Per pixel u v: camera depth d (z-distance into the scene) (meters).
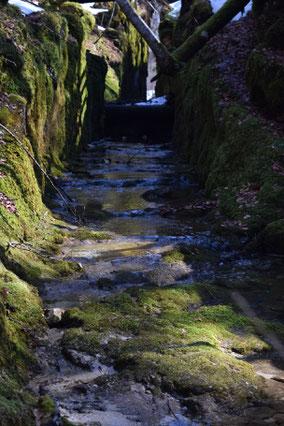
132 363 3.60
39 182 8.99
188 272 6.28
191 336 4.11
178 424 2.94
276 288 5.78
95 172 13.98
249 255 7.28
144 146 20.81
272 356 3.99
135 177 13.41
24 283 4.91
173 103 22.75
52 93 11.75
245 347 4.07
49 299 5.04
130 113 23.09
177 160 16.53
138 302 5.02
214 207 9.40
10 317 4.11
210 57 14.94
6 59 7.83
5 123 7.31
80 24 16.42
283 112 10.13
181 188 12.26
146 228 8.49
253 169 9.38
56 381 3.46
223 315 4.75
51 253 6.48
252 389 3.29
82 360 3.74
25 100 7.84
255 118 10.52
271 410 3.08
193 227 8.56
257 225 7.90
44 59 11.27
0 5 9.69
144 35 10.59
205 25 11.38
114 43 34.38
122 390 3.28
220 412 3.05
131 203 10.59
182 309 5.04
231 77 12.98
